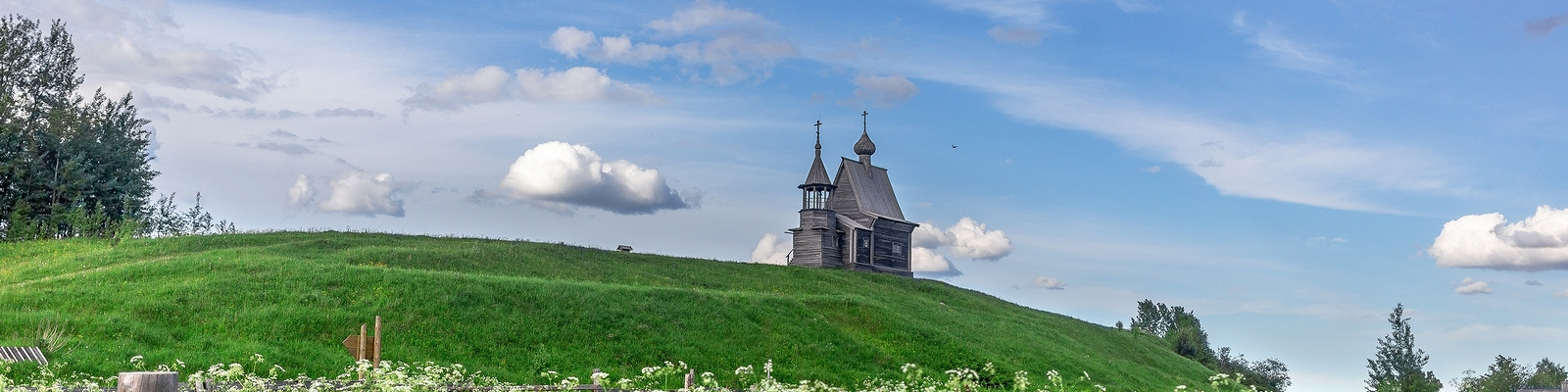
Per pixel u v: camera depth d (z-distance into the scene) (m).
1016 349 60.44
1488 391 101.06
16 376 32.72
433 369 24.80
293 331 43.41
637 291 56.38
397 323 45.84
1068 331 76.38
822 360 51.66
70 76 96.12
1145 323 140.88
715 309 55.62
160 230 79.25
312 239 72.50
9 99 89.69
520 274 68.25
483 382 38.19
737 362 49.03
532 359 44.75
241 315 44.44
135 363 36.34
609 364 46.00
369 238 75.50
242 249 65.19
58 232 88.69
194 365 37.16
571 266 74.56
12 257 66.88
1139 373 63.19
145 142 98.75
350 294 49.44
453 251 71.44
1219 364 92.06
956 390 22.28
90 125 94.38
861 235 100.88
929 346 56.78
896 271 104.50
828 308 60.53
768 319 55.69
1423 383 105.25
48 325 39.06
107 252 65.44
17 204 86.62
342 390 22.47
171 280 50.47
